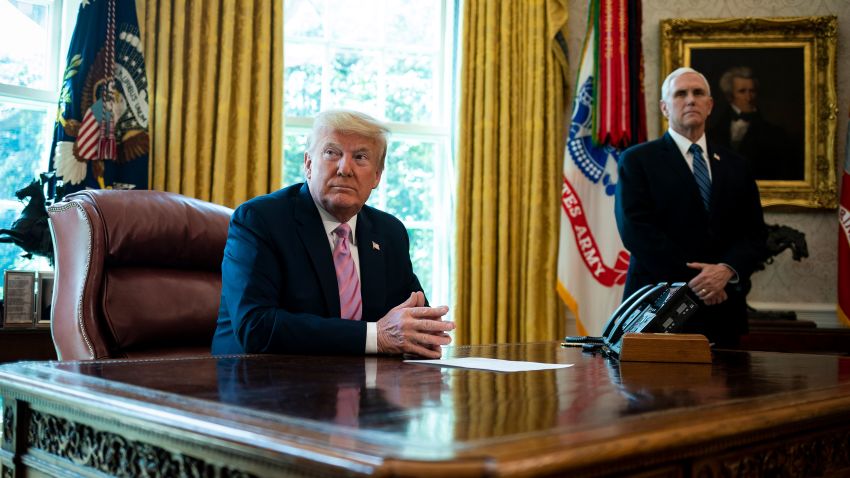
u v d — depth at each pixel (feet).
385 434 2.54
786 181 15.84
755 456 3.40
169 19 13.85
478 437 2.49
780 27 15.96
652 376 4.74
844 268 15.11
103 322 7.25
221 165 13.98
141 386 3.68
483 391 3.76
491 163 15.33
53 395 3.72
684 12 16.30
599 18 15.47
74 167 12.69
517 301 15.34
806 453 3.82
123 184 13.16
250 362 5.11
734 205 10.67
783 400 3.71
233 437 2.71
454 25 16.02
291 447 2.50
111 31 13.15
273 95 14.44
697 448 2.95
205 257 8.23
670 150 10.78
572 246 15.07
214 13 14.11
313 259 6.65
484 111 15.42
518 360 5.74
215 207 8.62
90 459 3.56
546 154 15.57
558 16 15.67
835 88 15.84
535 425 2.73
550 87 15.60
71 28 14.37
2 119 13.93
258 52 14.35
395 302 7.45
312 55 16.02
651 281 10.27
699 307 9.91
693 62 16.08
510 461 2.21
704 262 10.37
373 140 6.97
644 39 16.26
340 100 16.14
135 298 7.44
